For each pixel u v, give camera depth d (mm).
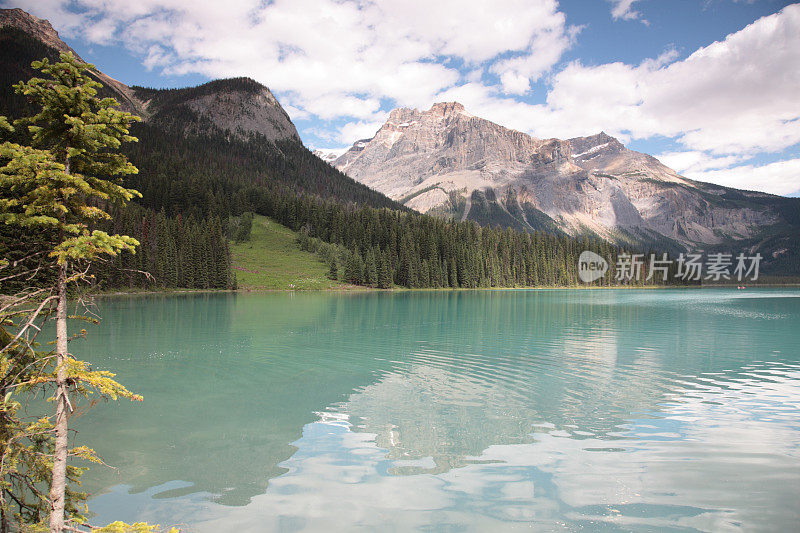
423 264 162250
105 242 8039
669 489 11250
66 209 8023
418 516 9984
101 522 9773
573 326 47438
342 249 170125
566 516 10023
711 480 11750
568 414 17359
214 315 57188
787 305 85312
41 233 8383
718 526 9625
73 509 8781
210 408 18125
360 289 144625
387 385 21891
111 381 8242
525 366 26422
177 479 11906
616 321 52875
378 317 56531
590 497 10867
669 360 28375
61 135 8680
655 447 14000
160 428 15781
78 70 8516
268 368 25766
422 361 27906
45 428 8578
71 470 8961
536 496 10906
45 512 8617
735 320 54906
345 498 10859
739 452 13594
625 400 19250
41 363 8586
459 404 18703
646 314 63094
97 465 12703
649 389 21125
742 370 25484
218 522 9773
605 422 16391
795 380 22969
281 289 134125
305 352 31000
